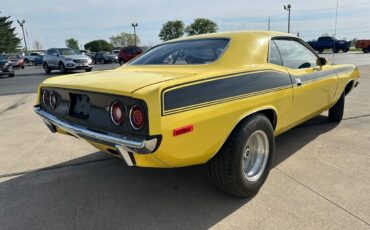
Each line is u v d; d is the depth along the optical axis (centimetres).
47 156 422
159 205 294
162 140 221
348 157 383
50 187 335
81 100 279
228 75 271
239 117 269
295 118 364
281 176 337
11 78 1845
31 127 575
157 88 223
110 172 368
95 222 271
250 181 293
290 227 252
